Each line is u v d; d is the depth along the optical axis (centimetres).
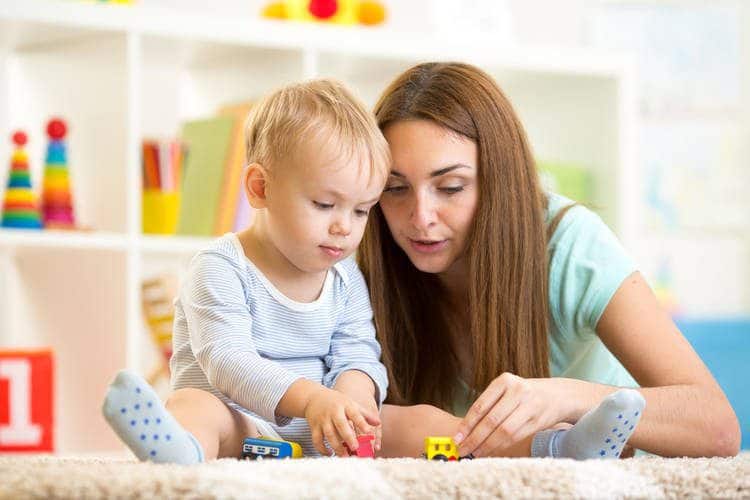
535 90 323
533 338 166
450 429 153
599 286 165
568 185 309
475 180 162
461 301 180
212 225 276
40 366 250
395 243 177
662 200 422
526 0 377
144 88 306
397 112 162
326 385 162
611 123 309
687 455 152
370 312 171
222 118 281
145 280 281
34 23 252
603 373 183
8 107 285
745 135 425
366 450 134
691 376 157
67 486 101
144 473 105
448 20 318
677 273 422
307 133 148
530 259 165
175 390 157
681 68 423
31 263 285
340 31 280
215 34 268
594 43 410
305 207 149
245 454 138
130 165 260
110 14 258
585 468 116
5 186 283
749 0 428
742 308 427
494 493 111
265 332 157
